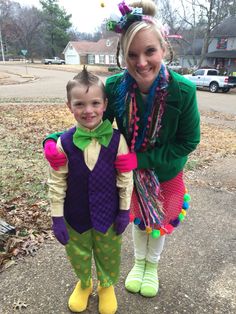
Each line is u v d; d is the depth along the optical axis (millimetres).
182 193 2316
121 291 2445
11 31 73250
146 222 2256
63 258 2766
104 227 2041
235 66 34344
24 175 4641
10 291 2402
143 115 2045
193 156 6242
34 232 3135
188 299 2387
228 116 12828
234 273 2676
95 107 1881
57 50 72812
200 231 3303
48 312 2242
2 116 9852
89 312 2258
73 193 1984
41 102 13922
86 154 1917
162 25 1889
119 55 1998
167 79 1943
